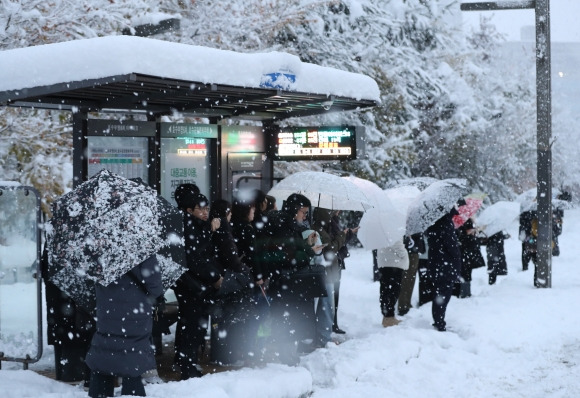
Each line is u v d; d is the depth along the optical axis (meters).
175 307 7.80
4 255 7.05
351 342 8.28
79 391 6.30
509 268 16.48
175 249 6.10
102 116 14.62
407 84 23.23
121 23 12.38
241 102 8.91
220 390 6.02
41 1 11.72
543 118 12.62
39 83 6.96
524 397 6.89
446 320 9.81
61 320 6.94
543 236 12.67
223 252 6.88
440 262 9.28
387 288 9.74
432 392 7.05
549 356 8.48
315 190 8.38
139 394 5.79
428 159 25.78
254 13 15.62
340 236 8.71
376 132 21.23
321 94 8.84
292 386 6.58
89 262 5.45
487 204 27.53
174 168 9.63
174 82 7.00
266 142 11.18
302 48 20.05
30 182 12.51
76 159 8.24
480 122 26.00
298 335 7.55
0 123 12.33
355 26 21.66
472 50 28.41
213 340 7.78
